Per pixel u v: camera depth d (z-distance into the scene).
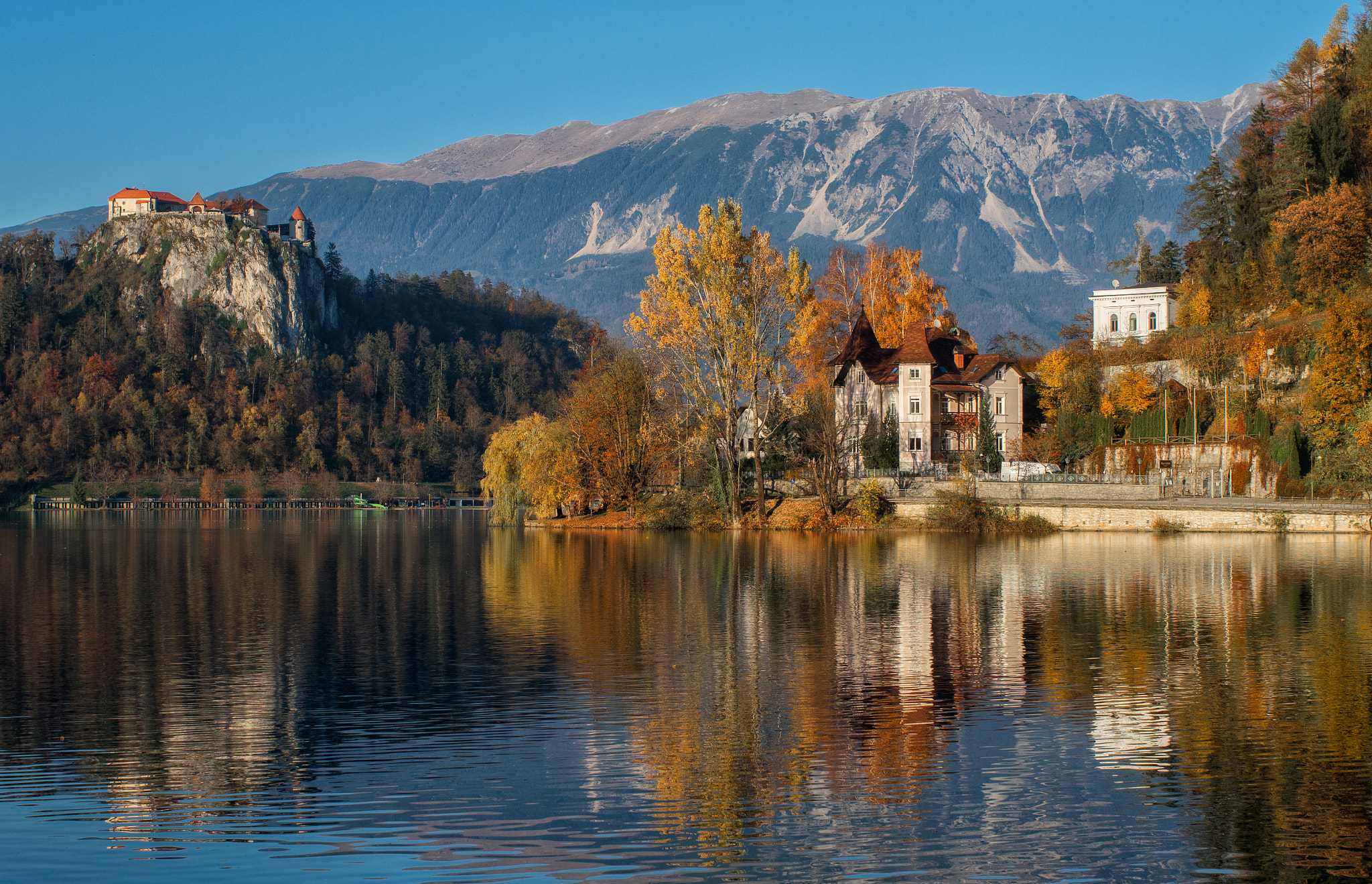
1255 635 41.88
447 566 73.69
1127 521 91.94
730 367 98.50
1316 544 80.62
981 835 21.77
